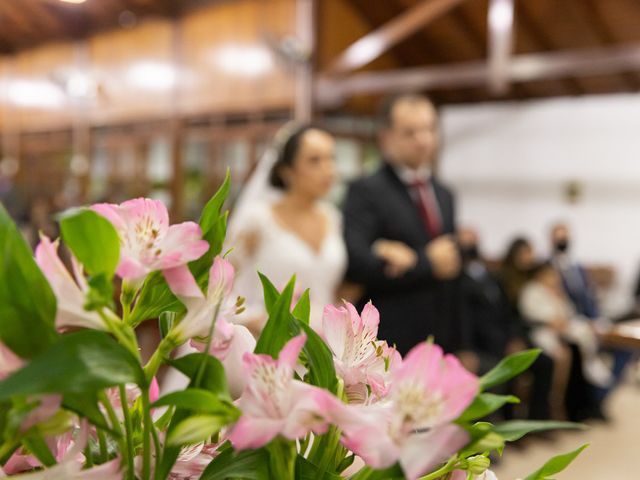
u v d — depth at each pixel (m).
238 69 7.71
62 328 0.37
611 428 4.06
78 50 9.26
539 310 4.12
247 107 7.66
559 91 7.95
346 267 2.05
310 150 2.04
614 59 5.52
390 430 0.34
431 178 2.19
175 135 8.33
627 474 3.26
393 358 0.45
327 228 2.13
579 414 4.21
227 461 0.38
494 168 8.57
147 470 0.38
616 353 4.70
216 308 0.37
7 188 8.03
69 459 0.37
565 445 3.69
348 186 2.15
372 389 0.42
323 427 0.34
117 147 9.08
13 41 9.83
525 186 8.40
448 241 2.03
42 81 9.80
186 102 8.27
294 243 2.02
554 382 4.15
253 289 1.98
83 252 0.35
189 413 0.37
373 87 6.60
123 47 8.79
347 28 7.30
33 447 0.38
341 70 6.78
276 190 2.14
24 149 10.28
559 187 8.20
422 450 0.33
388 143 2.13
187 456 0.43
